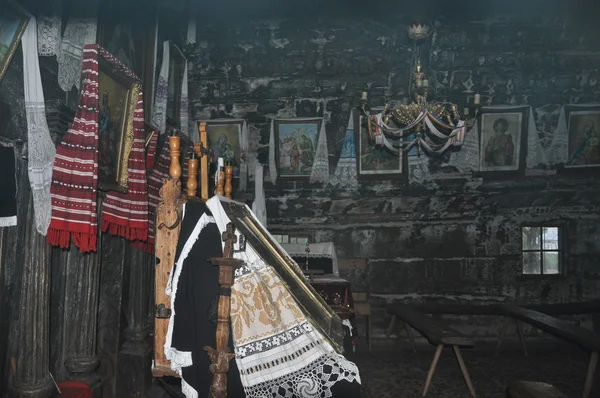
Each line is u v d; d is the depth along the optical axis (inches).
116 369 189.2
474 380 253.6
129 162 181.5
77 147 138.7
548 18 331.3
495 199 353.4
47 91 138.4
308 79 354.3
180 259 110.2
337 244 355.6
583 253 348.2
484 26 333.4
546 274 353.4
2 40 117.2
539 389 105.9
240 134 353.7
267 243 128.4
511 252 350.3
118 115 170.7
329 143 357.1
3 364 130.3
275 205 358.3
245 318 111.5
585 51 340.2
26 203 134.4
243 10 338.3
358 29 343.3
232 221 116.4
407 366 284.2
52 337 156.4
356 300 337.4
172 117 277.4
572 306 333.1
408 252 353.1
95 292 167.0
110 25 185.0
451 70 346.3
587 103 343.9
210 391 104.0
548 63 341.4
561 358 303.6
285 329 111.0
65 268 162.1
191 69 352.8
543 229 358.6
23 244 134.0
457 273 350.9
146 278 213.6
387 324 347.6
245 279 113.7
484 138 348.8
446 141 294.4
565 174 348.8
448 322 350.3
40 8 132.1
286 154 354.6
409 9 297.9
